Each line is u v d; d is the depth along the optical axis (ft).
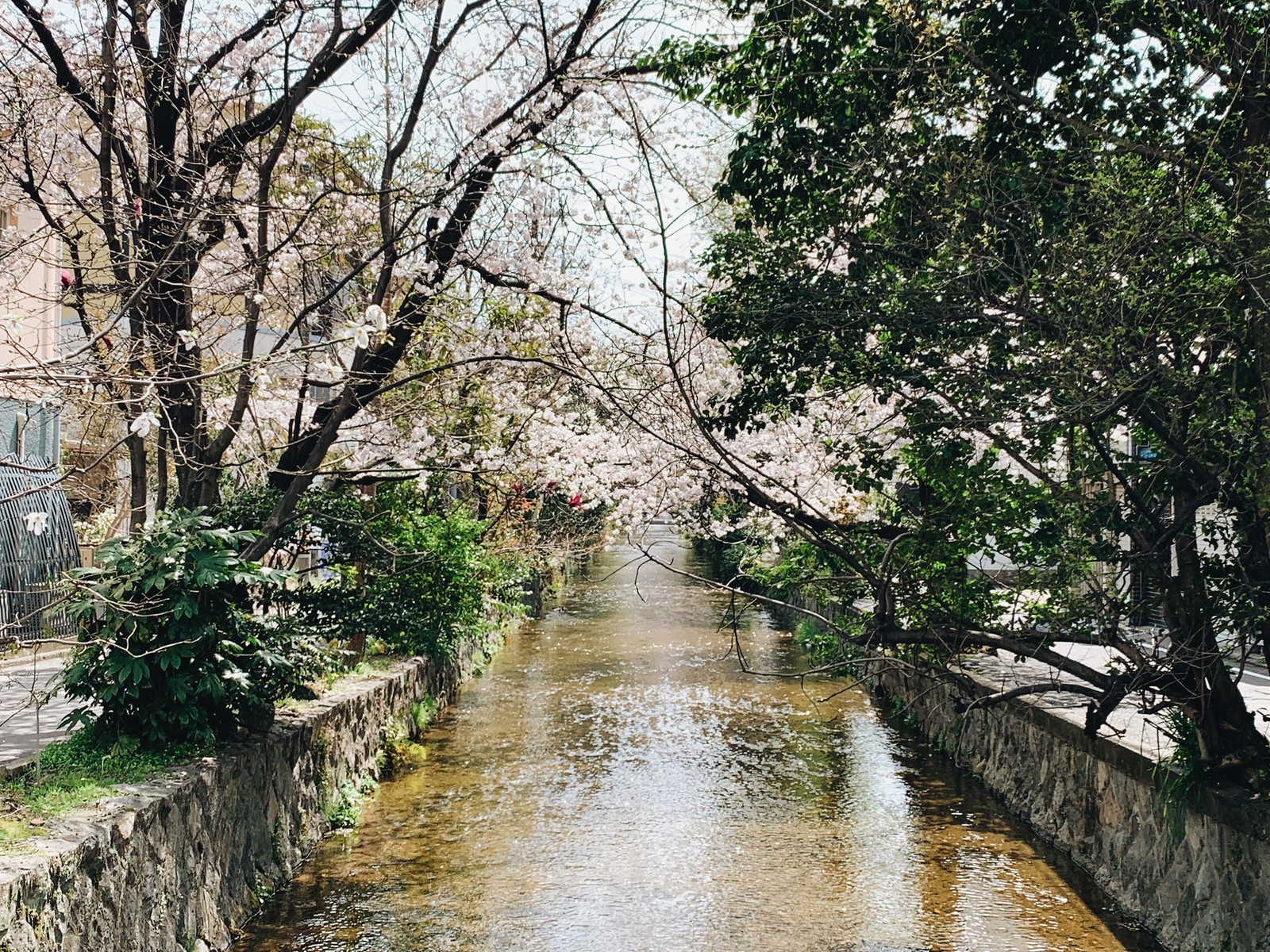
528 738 44.45
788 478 39.14
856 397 29.84
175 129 31.86
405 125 31.86
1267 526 20.97
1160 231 18.78
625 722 47.57
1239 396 21.39
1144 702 22.07
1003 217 21.52
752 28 23.99
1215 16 20.26
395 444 40.27
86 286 28.99
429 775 38.32
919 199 22.34
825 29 23.24
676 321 33.78
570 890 26.55
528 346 39.22
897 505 32.01
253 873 25.29
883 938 23.61
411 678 45.01
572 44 31.37
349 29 30.91
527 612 87.86
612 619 91.15
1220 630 21.18
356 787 34.96
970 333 21.81
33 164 33.09
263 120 32.63
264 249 30.73
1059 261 19.69
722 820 32.65
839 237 24.02
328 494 37.86
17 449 22.16
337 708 33.45
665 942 23.29
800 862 28.78
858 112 23.15
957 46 21.04
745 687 56.44
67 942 15.81
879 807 34.24
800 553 37.35
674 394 34.19
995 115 22.20
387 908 25.27
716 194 25.49
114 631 22.79
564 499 60.18
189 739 24.18
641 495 46.65
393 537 43.34
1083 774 28.91
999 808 34.04
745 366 25.27
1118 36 21.13
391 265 30.81
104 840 17.52
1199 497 20.53
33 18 28.12
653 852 29.60
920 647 28.73
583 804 34.50
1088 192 19.56
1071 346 19.16
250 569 24.14
